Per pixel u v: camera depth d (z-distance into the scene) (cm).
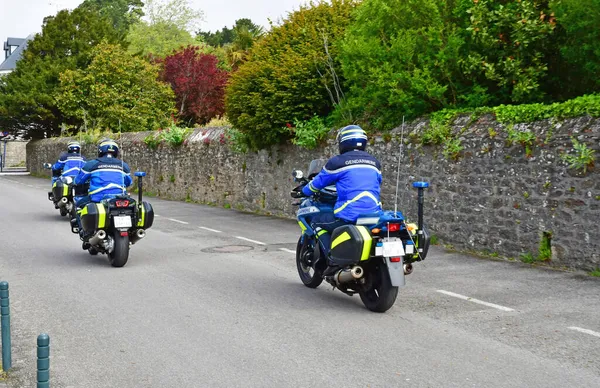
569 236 925
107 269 947
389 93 1265
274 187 1738
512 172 1015
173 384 487
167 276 894
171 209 1912
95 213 938
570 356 541
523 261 995
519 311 691
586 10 1016
